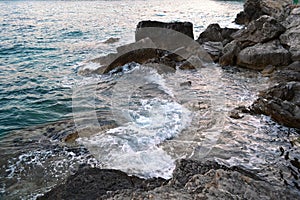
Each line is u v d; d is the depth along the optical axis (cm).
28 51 1650
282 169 515
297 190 456
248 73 1112
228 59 1198
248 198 320
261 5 2283
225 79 1043
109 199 368
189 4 5062
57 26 2622
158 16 3350
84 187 443
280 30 1247
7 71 1266
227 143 600
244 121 699
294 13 1436
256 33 1273
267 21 1256
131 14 3562
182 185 416
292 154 564
